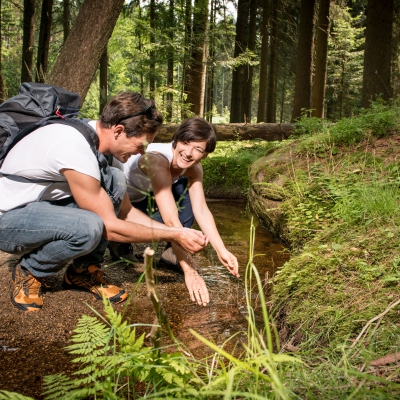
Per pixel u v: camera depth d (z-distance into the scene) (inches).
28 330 89.7
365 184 136.3
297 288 95.4
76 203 94.9
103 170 90.0
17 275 97.3
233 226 195.5
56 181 89.2
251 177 198.7
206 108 745.0
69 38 211.0
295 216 135.9
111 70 1020.5
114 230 88.2
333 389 57.2
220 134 336.8
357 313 80.1
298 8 732.0
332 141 182.5
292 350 78.0
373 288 87.1
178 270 133.2
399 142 171.0
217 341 91.3
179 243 88.9
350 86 891.4
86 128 86.0
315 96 470.9
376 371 60.6
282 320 94.5
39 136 85.8
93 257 104.8
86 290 109.1
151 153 106.8
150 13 557.9
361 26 903.7
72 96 92.8
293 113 473.7
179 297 113.7
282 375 56.1
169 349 86.4
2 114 87.7
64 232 87.6
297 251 119.3
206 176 295.4
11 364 77.2
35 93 88.9
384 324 75.2
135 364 54.1
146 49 456.8
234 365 67.6
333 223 124.9
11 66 831.1
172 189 124.6
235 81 671.1
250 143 361.1
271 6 727.1
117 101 84.7
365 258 99.1
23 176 88.2
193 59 446.0
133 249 151.4
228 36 514.0
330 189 144.4
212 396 54.9
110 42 702.5
